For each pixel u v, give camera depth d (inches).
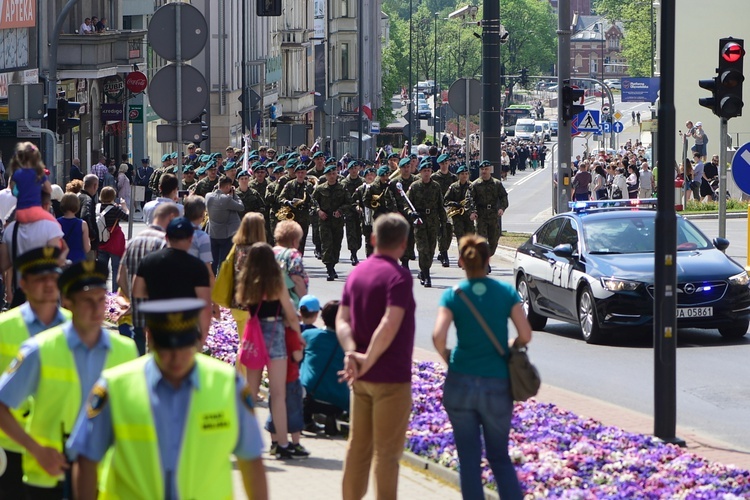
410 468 1160.2
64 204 1732.3
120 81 5949.8
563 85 3627.0
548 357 1852.9
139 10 6397.6
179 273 1091.9
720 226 2336.4
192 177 3021.7
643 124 7332.7
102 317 713.6
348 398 1289.4
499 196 2847.0
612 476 1090.7
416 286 2728.8
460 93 3393.2
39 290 768.3
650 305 1919.3
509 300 911.7
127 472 580.4
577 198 5285.4
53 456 694.5
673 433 1238.3
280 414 1177.4
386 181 2901.1
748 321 1977.1
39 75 4827.8
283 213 2940.5
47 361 707.4
